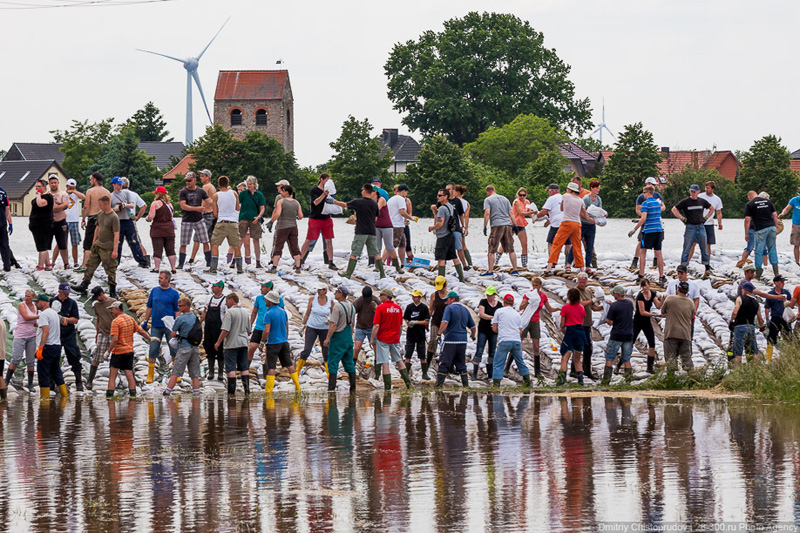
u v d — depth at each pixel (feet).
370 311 128.16
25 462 75.66
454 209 160.15
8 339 140.36
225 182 169.48
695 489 63.00
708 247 177.88
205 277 167.94
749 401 106.93
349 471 70.79
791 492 61.98
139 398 119.34
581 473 68.39
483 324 132.77
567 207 164.45
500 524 56.13
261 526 57.11
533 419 94.38
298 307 154.92
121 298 155.02
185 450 80.07
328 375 126.21
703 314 155.12
